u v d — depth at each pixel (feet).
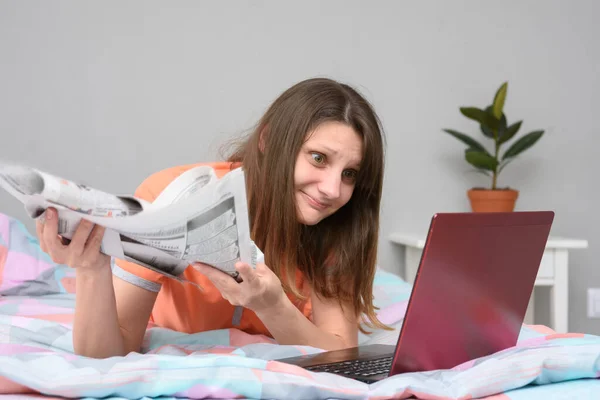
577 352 3.18
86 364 3.10
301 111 3.99
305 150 3.99
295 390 2.77
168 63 8.55
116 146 8.41
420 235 8.93
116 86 8.39
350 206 4.49
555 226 9.83
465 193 9.55
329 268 4.53
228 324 4.86
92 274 3.56
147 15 8.47
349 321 4.65
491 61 9.57
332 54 9.09
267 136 4.17
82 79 8.29
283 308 3.79
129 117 8.45
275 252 4.25
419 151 9.41
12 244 6.57
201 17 8.64
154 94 8.52
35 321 4.42
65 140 8.27
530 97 9.70
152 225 2.87
